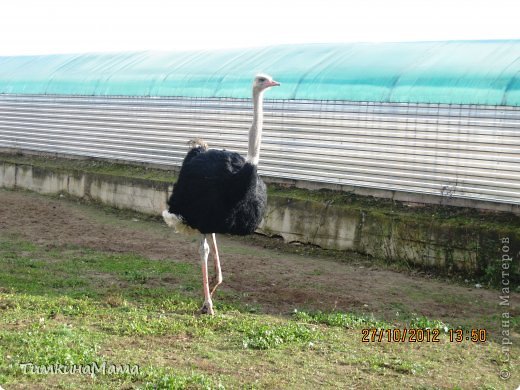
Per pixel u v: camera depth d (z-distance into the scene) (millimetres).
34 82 20406
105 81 18312
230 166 8680
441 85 12117
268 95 14523
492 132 11531
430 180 12289
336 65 14047
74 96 19031
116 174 16688
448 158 12047
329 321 8609
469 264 11133
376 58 13719
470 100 11734
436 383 6910
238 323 8305
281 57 15422
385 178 12852
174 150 16641
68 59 21172
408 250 11750
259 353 7391
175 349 7340
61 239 13195
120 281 10188
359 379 6879
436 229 11445
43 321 7766
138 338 7578
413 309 9508
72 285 9742
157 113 16969
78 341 7215
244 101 15047
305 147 14000
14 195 18188
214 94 15648
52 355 6672
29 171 18797
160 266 11219
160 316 8375
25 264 10891
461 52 12734
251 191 8688
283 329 8023
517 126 11258
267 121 14586
